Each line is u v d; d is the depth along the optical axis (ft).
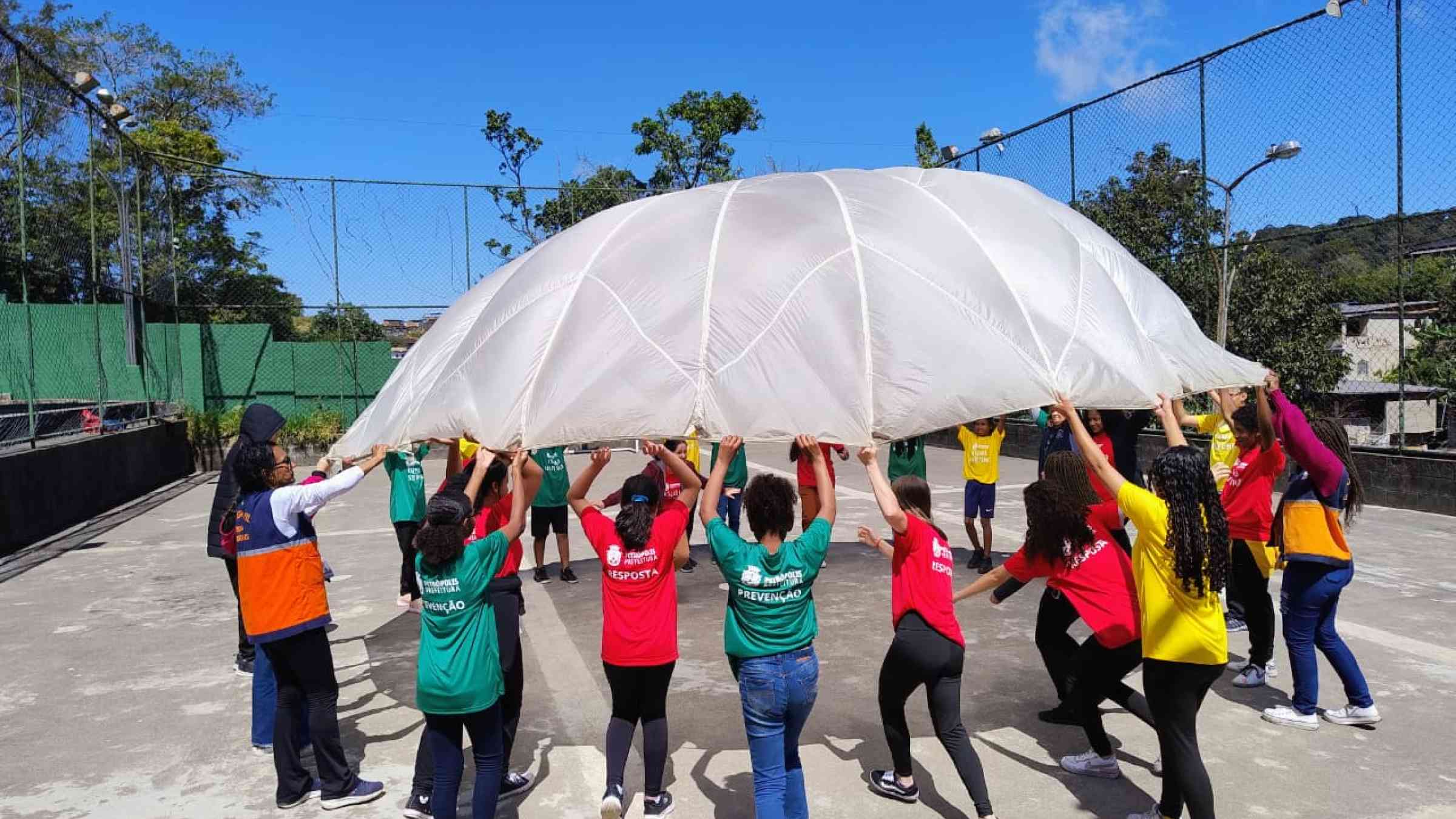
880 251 13.74
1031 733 14.94
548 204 66.74
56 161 41.55
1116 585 12.47
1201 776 10.36
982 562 25.93
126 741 15.23
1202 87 39.96
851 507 38.22
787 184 15.83
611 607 12.03
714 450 27.99
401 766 14.24
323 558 30.12
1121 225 46.98
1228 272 44.50
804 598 10.98
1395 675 17.08
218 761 14.39
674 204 15.61
